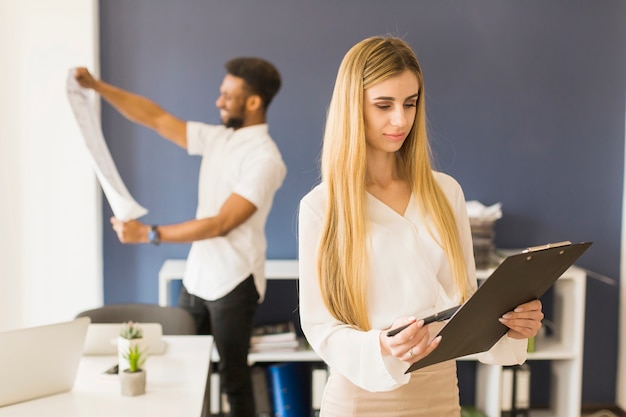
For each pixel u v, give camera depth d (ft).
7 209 13.44
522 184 14.34
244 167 11.87
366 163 6.43
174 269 13.34
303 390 14.14
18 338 7.54
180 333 10.59
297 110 13.98
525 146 14.29
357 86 6.07
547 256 5.35
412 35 13.97
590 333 14.73
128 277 14.11
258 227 11.94
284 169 12.10
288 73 13.91
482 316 5.49
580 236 14.49
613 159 14.40
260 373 13.56
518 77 14.15
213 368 13.71
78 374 8.52
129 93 12.72
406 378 5.84
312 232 6.36
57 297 13.62
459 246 6.49
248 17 13.79
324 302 6.29
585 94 14.26
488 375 13.89
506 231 14.40
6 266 13.52
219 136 12.77
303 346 13.61
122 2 13.61
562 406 14.01
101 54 13.66
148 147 13.91
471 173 14.26
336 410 6.43
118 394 7.88
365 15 13.88
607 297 14.65
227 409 13.34
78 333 7.86
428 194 6.46
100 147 10.66
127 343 8.17
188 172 13.97
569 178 14.39
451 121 14.16
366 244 6.24
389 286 6.27
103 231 13.98
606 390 14.82
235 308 11.78
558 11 14.10
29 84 13.28
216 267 11.75
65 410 7.45
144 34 13.69
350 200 6.20
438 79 14.07
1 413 7.36
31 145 13.37
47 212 13.48
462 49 14.06
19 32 13.19
